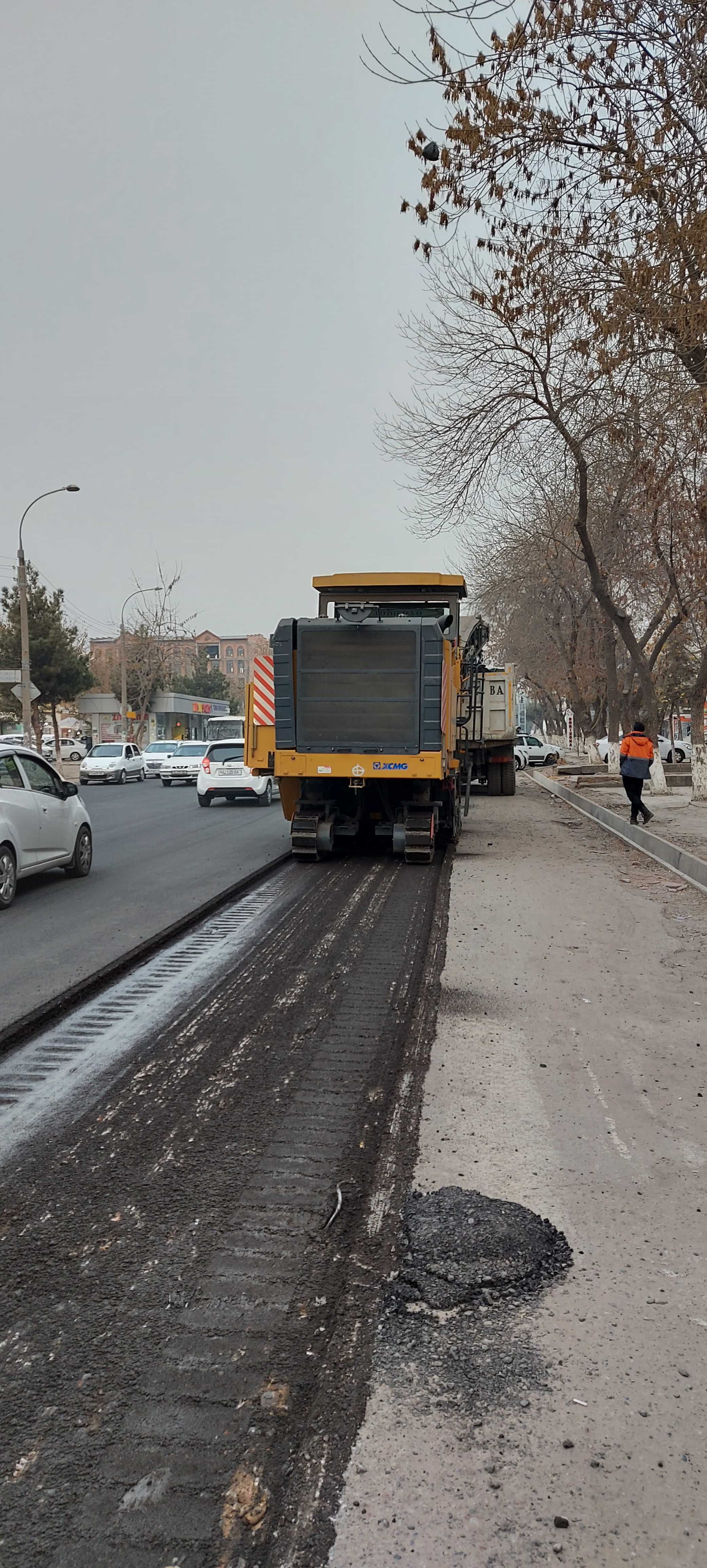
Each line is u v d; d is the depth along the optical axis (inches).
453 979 312.2
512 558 1432.1
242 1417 114.9
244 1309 136.3
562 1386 119.8
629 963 335.6
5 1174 179.0
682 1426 113.1
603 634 1465.3
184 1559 96.2
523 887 498.9
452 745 619.8
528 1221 158.4
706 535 679.1
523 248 536.4
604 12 463.5
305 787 610.2
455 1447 110.0
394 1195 169.0
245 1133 196.2
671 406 558.3
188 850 675.4
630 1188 171.6
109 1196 170.1
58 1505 102.5
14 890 464.4
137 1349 127.6
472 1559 95.8
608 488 885.8
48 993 296.8
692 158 484.1
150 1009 285.1
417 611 656.4
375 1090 219.1
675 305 516.4
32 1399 118.2
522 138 488.4
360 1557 96.0
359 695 563.5
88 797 1384.1
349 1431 112.5
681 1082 223.8
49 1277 144.7
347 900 463.8
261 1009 283.3
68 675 2374.5
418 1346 127.9
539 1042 251.4
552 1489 104.1
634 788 769.6
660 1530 99.1
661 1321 133.0
